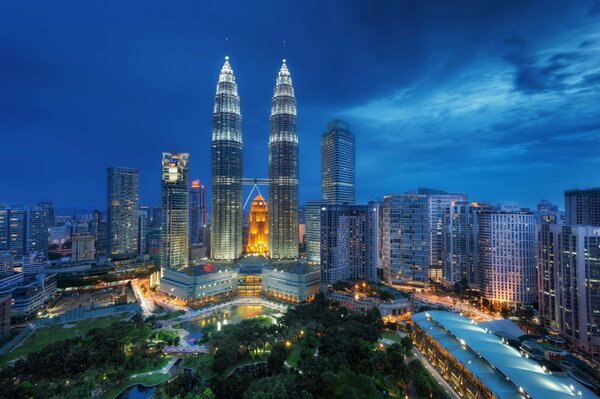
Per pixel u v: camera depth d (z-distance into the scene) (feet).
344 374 483.92
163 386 501.97
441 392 501.15
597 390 499.10
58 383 533.96
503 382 446.19
